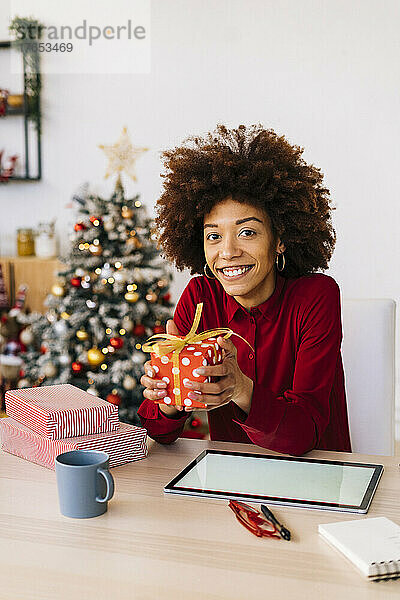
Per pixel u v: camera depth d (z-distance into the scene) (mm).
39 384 3438
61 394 1338
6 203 4086
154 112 3842
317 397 1380
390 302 1742
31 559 900
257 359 1587
